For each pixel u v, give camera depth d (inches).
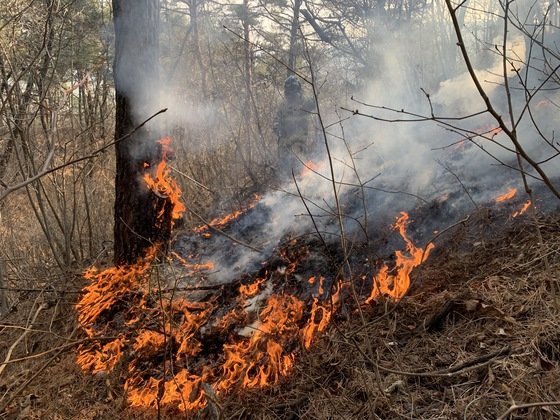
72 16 262.8
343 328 125.6
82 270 204.7
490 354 100.2
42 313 185.3
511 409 68.2
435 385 100.3
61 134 258.7
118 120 182.1
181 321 154.7
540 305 108.9
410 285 130.8
